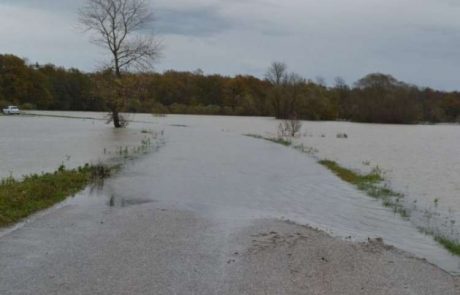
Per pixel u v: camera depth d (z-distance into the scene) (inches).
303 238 401.1
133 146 1225.4
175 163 896.9
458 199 641.0
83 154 1020.5
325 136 1983.3
